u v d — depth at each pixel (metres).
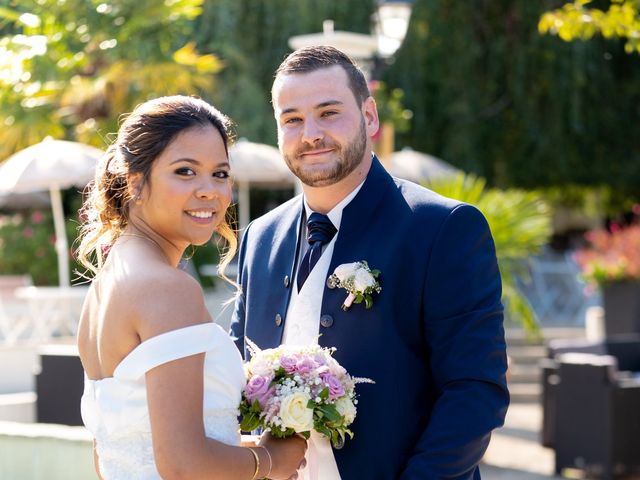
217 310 10.39
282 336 2.59
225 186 2.24
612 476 6.36
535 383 10.42
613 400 6.39
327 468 2.43
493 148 14.10
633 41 5.25
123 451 2.11
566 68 13.48
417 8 13.23
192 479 2.01
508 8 13.70
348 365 2.43
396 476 2.38
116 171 2.22
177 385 2.03
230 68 11.96
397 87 13.44
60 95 9.75
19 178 8.23
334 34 7.35
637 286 9.61
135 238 2.20
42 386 5.90
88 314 2.25
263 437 2.32
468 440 2.28
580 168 14.56
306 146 2.45
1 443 3.33
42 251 10.83
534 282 14.23
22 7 9.17
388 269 2.44
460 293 2.38
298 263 2.63
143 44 9.21
